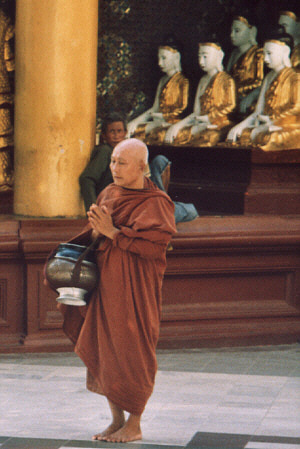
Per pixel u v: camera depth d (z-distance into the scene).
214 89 15.73
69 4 12.67
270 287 13.55
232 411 9.59
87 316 8.47
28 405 9.77
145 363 8.38
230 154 14.80
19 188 13.16
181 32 16.75
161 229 8.25
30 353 12.48
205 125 15.67
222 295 13.32
